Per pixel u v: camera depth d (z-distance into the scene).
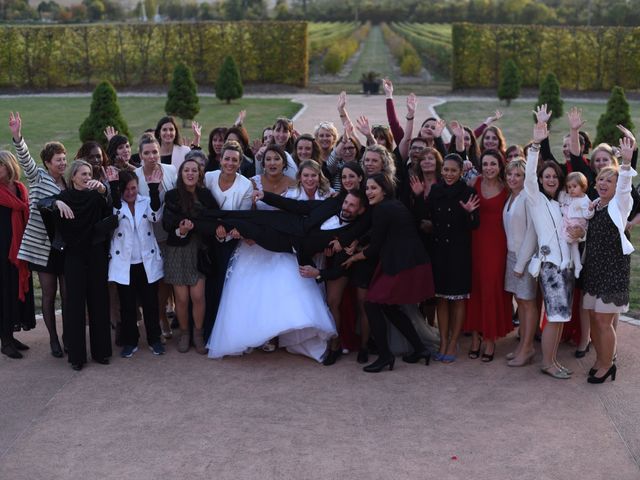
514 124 22.53
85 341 6.37
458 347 6.95
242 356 6.65
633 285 8.64
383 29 80.44
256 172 7.51
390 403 5.73
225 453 5.01
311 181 6.53
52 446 5.11
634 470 4.80
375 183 6.17
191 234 6.51
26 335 7.18
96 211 6.21
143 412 5.59
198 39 32.72
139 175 6.79
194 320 6.68
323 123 7.57
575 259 6.09
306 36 32.94
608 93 31.45
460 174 6.29
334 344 6.57
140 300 6.77
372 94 31.20
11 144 18.73
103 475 4.75
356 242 6.35
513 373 6.29
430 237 6.57
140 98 29.89
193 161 6.43
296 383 6.09
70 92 31.92
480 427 5.35
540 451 5.02
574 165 6.92
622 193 5.72
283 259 6.46
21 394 5.89
